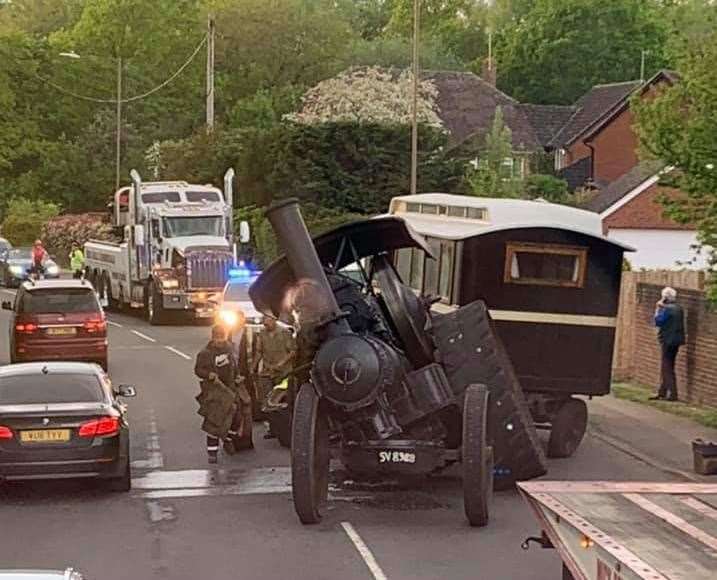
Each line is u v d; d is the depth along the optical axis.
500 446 15.78
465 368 15.51
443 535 14.34
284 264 15.91
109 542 14.15
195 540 14.20
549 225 19.23
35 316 28.77
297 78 84.88
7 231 82.38
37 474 15.81
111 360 32.00
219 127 66.38
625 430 21.69
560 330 19.38
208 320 44.31
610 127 67.31
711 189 20.84
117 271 47.59
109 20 94.44
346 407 14.64
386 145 51.44
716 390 23.72
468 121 73.94
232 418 18.80
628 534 9.10
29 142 89.69
